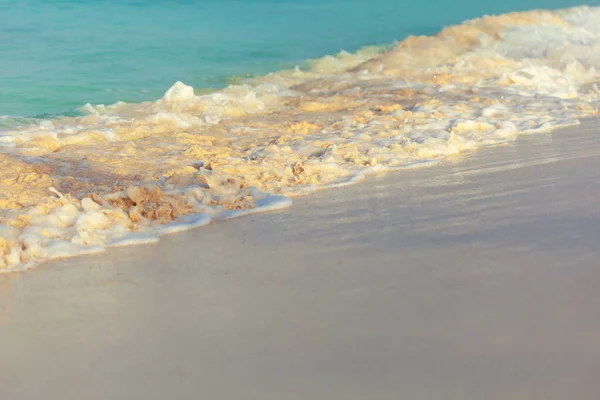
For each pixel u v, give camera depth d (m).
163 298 4.36
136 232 5.79
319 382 3.20
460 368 3.24
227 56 17.95
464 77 14.57
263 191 6.98
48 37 18.98
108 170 7.82
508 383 3.09
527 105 11.52
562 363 3.22
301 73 16.33
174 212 6.22
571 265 4.46
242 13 24.09
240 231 5.74
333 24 22.70
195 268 4.89
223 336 3.75
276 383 3.22
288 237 5.48
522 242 4.96
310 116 11.54
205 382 3.27
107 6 23.89
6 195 6.65
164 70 16.16
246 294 4.33
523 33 18.47
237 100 12.72
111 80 14.96
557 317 3.71
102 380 3.37
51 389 3.32
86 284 4.71
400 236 5.30
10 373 3.50
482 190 6.54
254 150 8.68
